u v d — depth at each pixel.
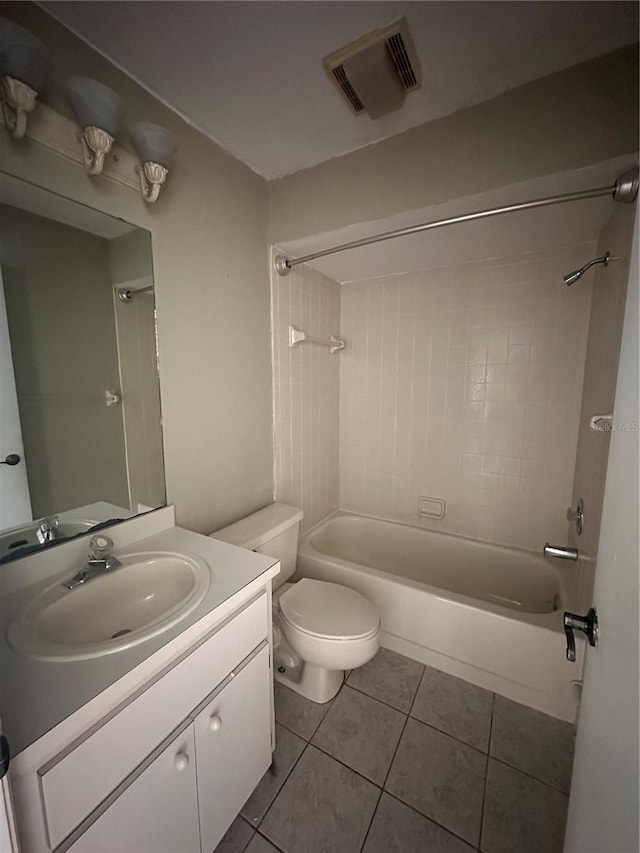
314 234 1.58
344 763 1.19
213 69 1.05
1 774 0.39
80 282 1.02
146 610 0.99
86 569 0.96
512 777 1.15
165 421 1.26
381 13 0.89
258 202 1.60
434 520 2.28
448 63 1.04
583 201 1.29
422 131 1.31
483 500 2.12
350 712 1.39
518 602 1.93
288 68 1.04
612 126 1.04
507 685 1.45
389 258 1.93
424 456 2.27
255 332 1.65
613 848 0.46
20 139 0.85
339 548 2.40
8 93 0.76
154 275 1.19
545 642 1.37
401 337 2.25
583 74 1.06
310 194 1.55
